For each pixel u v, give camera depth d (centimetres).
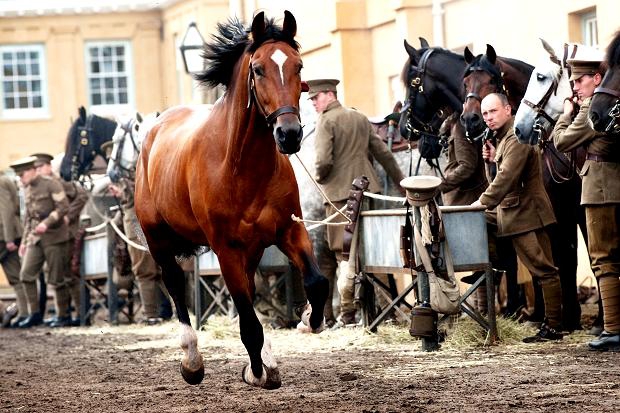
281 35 1010
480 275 1412
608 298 1245
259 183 1023
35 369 1453
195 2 4597
